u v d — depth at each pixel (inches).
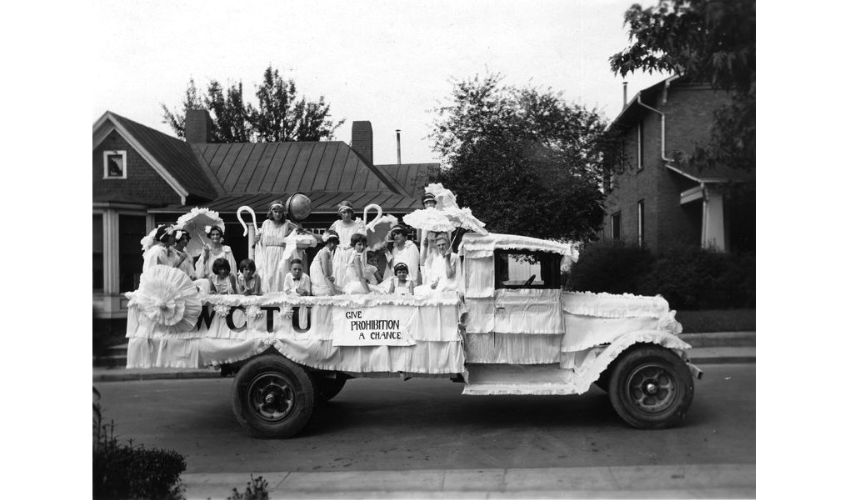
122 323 249.8
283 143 700.0
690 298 281.6
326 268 283.1
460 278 253.8
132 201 526.0
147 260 287.1
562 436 233.5
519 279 248.8
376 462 209.9
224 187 651.5
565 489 177.8
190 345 243.1
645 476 185.6
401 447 227.5
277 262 332.8
